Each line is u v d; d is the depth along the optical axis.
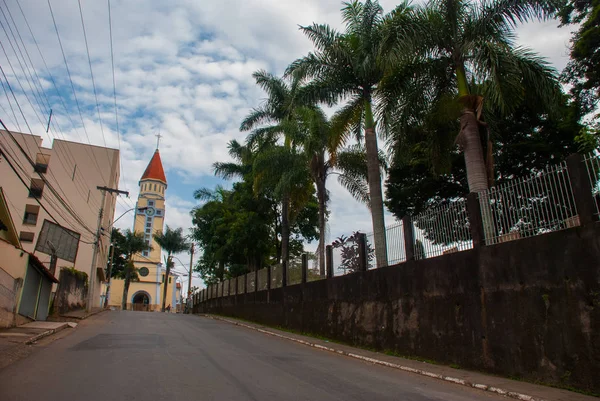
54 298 21.38
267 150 23.06
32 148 43.75
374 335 13.30
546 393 7.15
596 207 7.44
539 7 11.83
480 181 11.62
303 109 20.89
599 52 14.20
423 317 11.30
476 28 12.52
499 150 17.47
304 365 9.47
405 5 13.98
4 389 5.95
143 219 88.75
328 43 16.39
